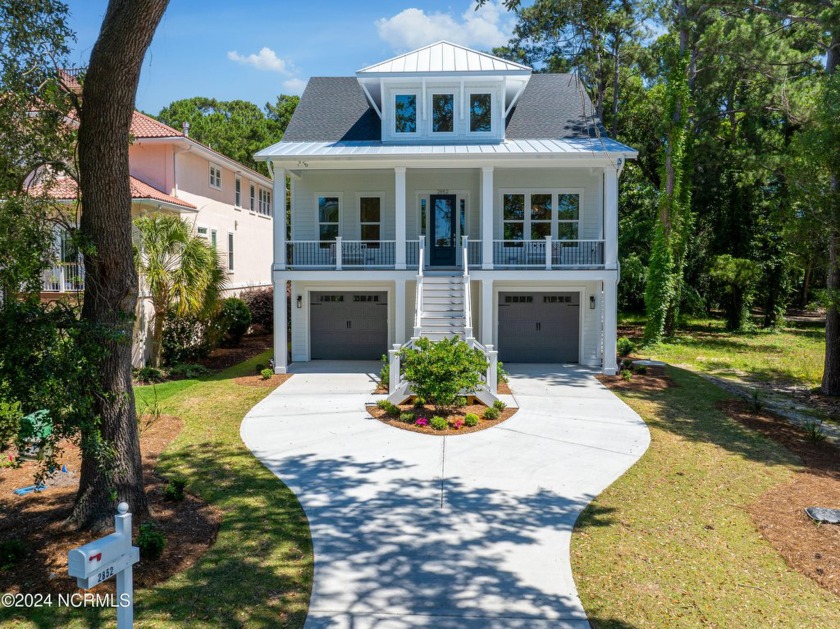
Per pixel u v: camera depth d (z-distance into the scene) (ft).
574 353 65.21
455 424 39.63
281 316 57.82
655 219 93.97
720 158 87.10
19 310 19.40
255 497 28.25
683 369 63.41
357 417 42.39
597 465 32.94
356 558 22.39
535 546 23.39
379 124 67.00
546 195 65.67
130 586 16.65
